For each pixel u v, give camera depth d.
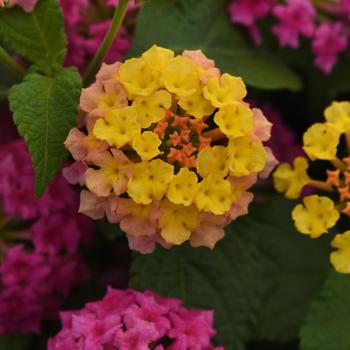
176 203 0.22
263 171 0.24
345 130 0.24
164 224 0.23
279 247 0.28
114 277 0.28
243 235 0.26
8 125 0.28
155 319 0.23
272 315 0.27
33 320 0.27
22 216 0.26
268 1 0.28
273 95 0.29
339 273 0.25
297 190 0.25
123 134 0.22
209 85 0.23
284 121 0.30
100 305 0.24
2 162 0.26
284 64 0.28
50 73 0.24
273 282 0.28
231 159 0.23
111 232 0.25
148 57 0.23
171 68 0.23
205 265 0.26
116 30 0.24
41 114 0.23
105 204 0.23
